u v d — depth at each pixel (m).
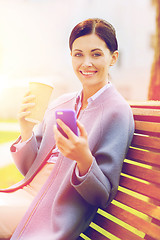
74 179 1.26
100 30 1.39
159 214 1.17
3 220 1.40
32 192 1.58
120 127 1.33
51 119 1.72
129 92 21.33
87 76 1.46
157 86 3.21
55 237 1.25
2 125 17.02
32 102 1.44
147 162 1.32
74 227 1.29
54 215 1.30
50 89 1.45
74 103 1.67
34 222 1.34
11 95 23.06
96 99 1.49
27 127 1.60
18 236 1.33
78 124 1.08
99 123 1.37
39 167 1.60
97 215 1.41
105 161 1.30
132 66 20.98
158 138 1.31
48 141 1.64
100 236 1.34
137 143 1.40
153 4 3.56
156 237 1.14
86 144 1.12
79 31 1.40
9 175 4.50
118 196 1.37
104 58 1.43
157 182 1.24
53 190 1.39
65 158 1.43
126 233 1.26
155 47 3.34
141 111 1.47
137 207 1.27
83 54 1.43
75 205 1.32
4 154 6.48
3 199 1.52
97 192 1.24
